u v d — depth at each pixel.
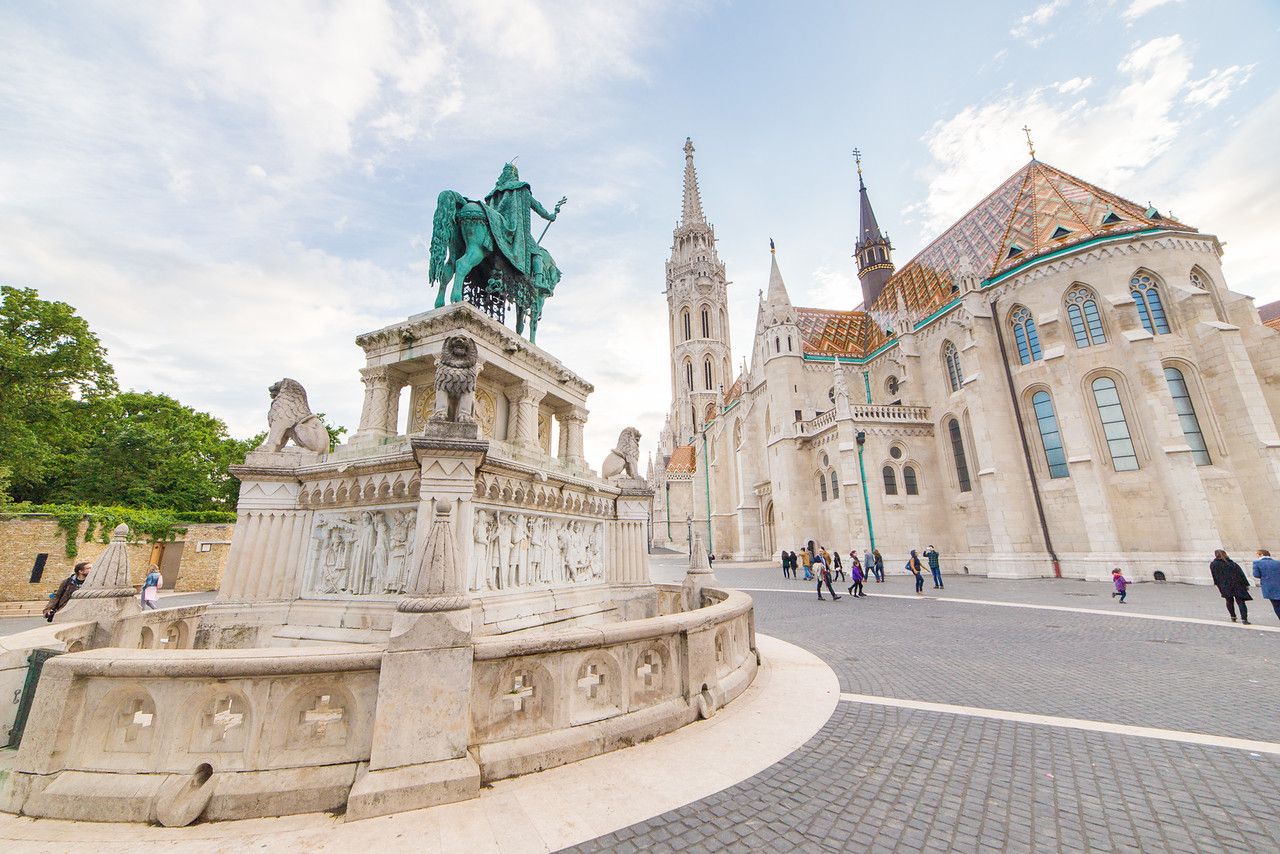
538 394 10.98
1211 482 23.62
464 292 11.37
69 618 6.02
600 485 11.16
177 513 34.16
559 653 5.21
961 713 6.70
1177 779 4.77
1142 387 24.55
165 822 3.74
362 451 8.58
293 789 3.99
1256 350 25.69
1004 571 27.62
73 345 31.83
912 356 36.62
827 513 36.28
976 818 4.09
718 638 7.36
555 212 13.30
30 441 28.14
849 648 11.16
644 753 5.24
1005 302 30.33
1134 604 16.83
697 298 84.31
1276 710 6.73
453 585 4.75
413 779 4.05
